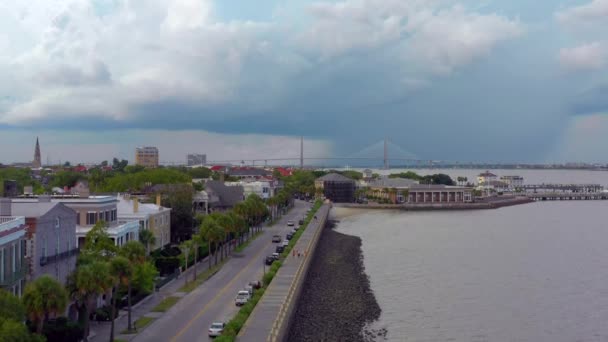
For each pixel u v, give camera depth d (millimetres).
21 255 73875
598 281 133750
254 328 79750
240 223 159000
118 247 95938
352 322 99875
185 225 164625
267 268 132875
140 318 90188
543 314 105938
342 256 169375
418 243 196875
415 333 94125
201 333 82125
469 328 97125
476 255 170250
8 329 48969
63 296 60062
